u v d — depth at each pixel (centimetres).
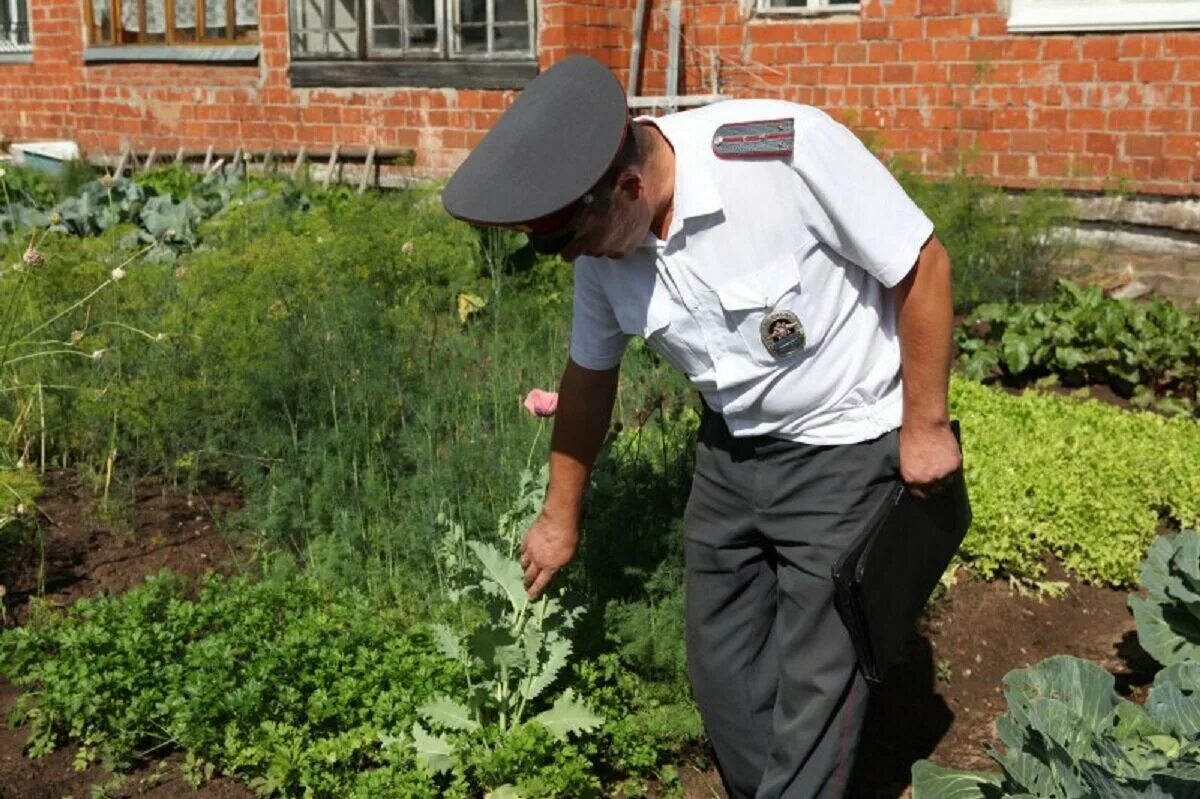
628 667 393
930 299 283
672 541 396
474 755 342
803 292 287
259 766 357
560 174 265
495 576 358
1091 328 699
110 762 362
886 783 390
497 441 467
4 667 383
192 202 942
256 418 504
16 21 1450
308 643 375
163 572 428
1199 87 798
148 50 1292
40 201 1028
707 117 287
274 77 1196
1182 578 419
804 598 311
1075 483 518
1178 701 322
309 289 578
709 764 383
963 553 488
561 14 985
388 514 464
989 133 878
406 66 1098
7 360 511
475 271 690
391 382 507
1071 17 833
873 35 916
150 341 546
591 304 313
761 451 311
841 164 275
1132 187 828
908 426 296
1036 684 340
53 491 516
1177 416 651
